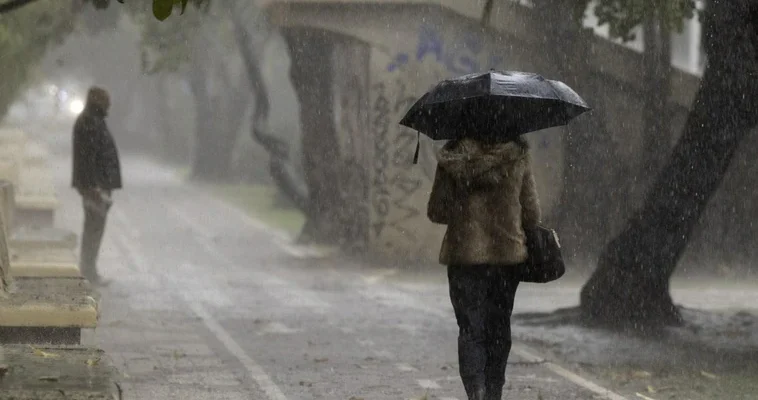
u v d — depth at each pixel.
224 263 58.06
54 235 38.22
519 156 21.61
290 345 33.59
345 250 64.06
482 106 21.59
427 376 28.89
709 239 57.91
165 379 27.83
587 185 58.75
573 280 53.97
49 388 15.44
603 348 33.88
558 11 56.44
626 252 37.91
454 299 22.05
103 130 46.53
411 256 58.59
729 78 36.62
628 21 39.97
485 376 22.34
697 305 46.00
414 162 23.06
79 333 22.06
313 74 65.62
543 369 30.06
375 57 58.84
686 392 27.42
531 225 21.91
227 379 28.05
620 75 58.00
